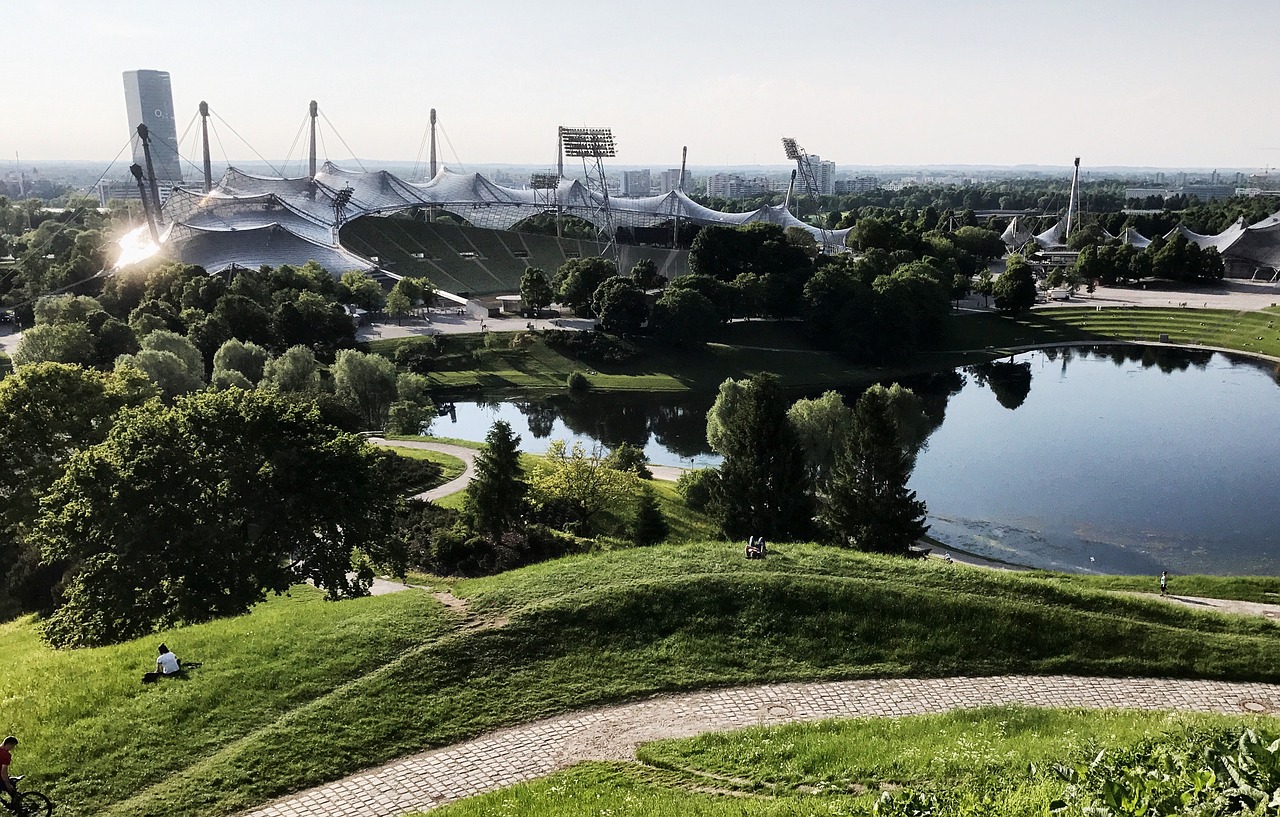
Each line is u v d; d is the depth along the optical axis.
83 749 27.92
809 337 171.75
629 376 156.88
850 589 38.97
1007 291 190.62
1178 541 81.81
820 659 35.44
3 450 58.72
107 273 185.12
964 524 86.12
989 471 103.25
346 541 47.44
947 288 190.00
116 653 35.00
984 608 38.53
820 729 29.55
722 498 64.62
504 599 38.38
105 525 43.06
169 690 31.20
